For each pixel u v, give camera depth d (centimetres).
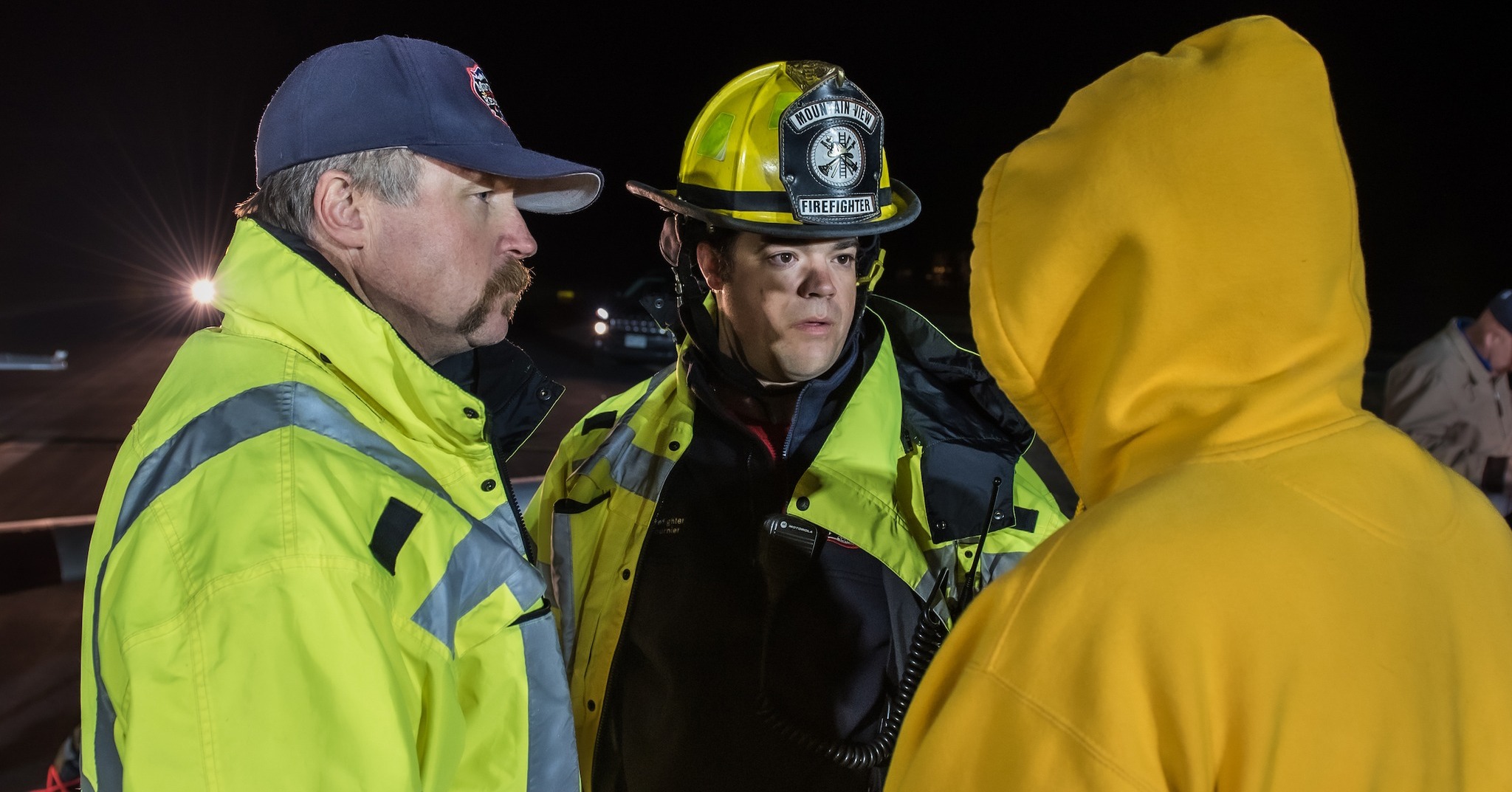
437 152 119
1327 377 71
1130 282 74
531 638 120
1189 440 74
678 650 158
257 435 100
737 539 161
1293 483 69
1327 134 71
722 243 160
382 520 102
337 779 91
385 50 122
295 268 111
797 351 155
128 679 91
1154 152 72
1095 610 67
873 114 154
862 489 151
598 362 1191
